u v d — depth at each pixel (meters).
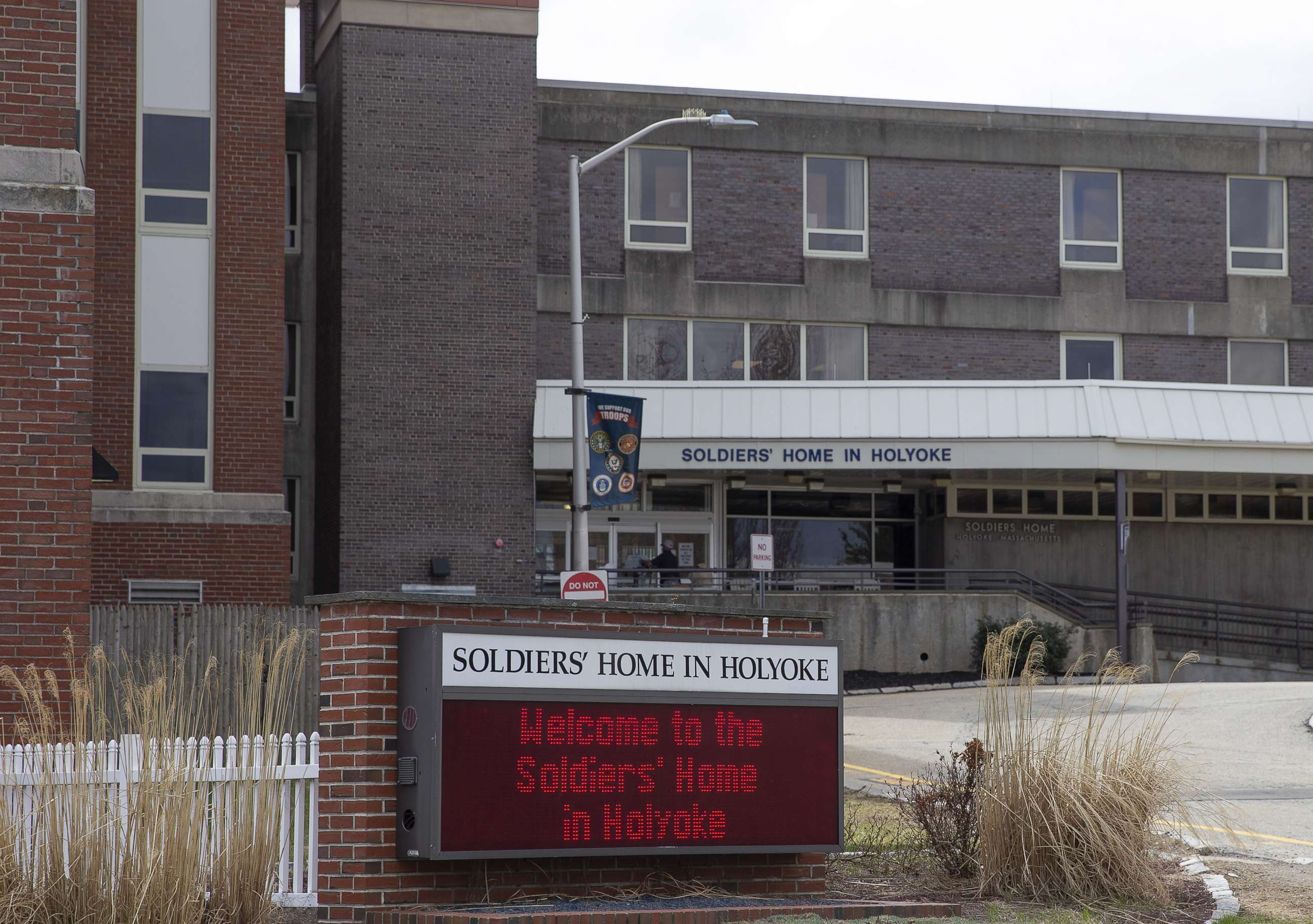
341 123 29.53
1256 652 35.06
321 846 8.88
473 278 29.77
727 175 34.72
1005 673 10.93
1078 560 35.16
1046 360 35.50
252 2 24.30
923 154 35.38
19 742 11.16
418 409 29.41
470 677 8.76
